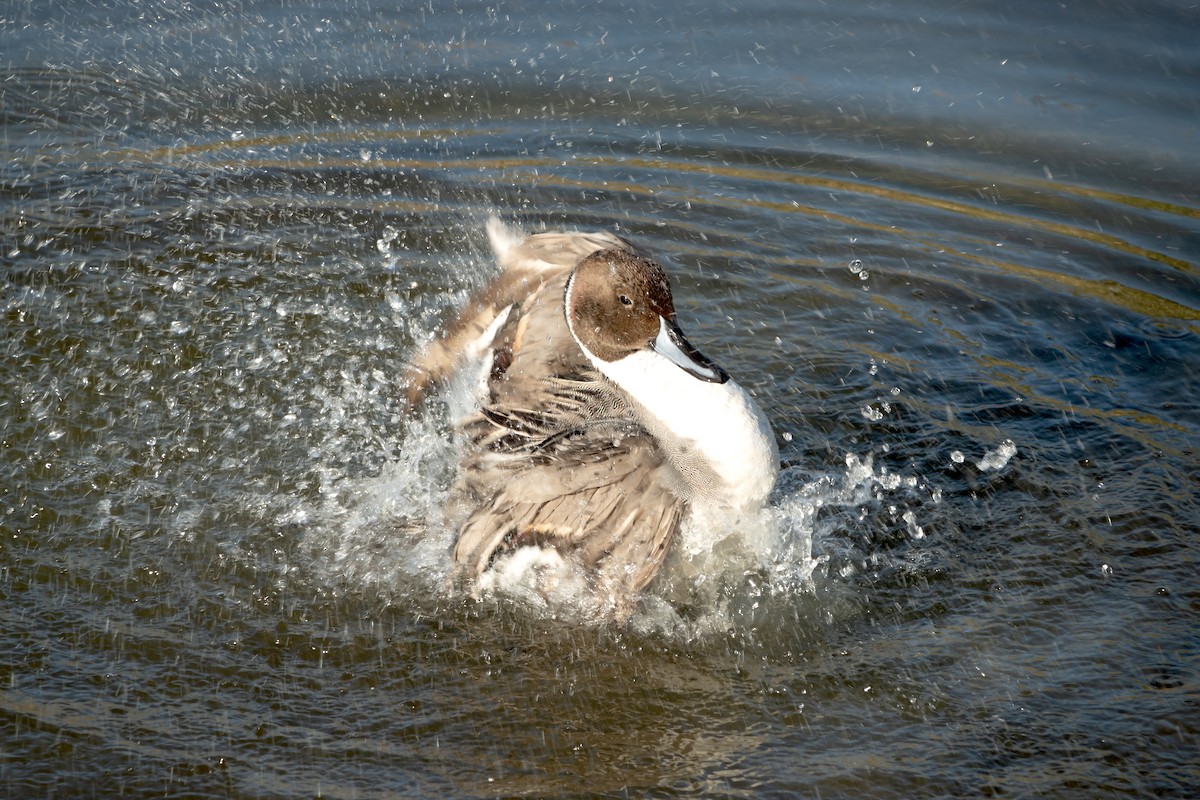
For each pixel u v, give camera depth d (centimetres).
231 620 1067
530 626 1088
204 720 952
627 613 1083
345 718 966
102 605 1070
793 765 930
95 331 1451
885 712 984
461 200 1766
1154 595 1099
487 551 1088
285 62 2094
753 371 1441
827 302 1573
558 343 1186
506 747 946
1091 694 991
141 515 1188
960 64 2098
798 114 1991
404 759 928
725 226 1727
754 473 1102
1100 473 1270
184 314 1495
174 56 2089
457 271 1609
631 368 1112
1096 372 1443
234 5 2281
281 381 1399
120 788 880
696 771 924
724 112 1995
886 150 1902
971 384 1423
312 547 1166
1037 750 939
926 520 1216
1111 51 2111
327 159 1859
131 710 955
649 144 1916
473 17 2270
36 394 1342
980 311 1562
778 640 1073
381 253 1641
